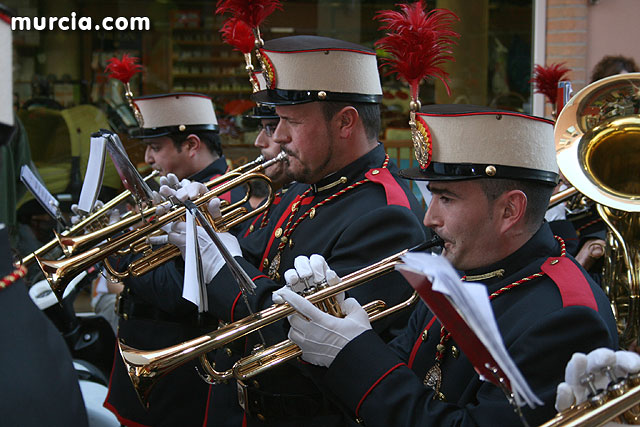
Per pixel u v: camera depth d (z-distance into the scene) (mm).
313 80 4305
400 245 4117
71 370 2766
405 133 12320
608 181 4582
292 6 13211
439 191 3318
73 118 12742
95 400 5895
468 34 12680
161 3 13594
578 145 4574
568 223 6113
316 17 13312
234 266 3590
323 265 3721
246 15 4445
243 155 13328
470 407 3109
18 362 2520
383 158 4625
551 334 3002
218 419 4805
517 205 3258
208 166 6906
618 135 4578
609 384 2654
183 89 13703
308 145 4391
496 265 3330
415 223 4207
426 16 3557
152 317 5945
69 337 6730
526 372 2988
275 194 5441
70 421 2625
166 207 4672
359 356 3408
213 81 13648
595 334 2994
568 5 10711
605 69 7898
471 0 12656
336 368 3434
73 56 13383
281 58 4344
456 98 12719
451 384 3385
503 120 3221
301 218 4570
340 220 4367
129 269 4910
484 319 2256
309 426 4117
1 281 2600
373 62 4551
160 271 5691
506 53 12648
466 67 12750
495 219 3271
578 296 3104
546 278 3248
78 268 4688
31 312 2676
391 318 4113
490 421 2990
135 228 4738
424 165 3346
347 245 4148
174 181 4988
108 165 8656
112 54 13508
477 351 2539
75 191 12047
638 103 4574
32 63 13188
